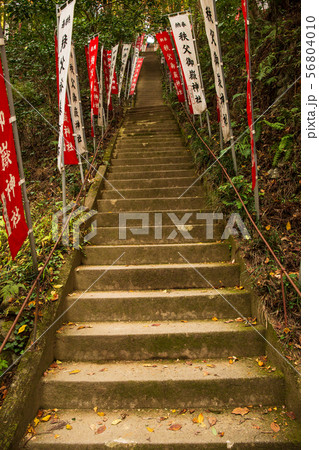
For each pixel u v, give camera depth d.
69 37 3.61
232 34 7.18
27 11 6.50
